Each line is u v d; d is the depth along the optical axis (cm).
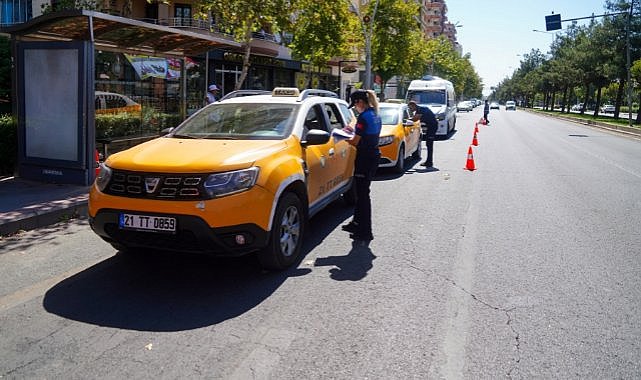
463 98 13225
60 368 342
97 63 1162
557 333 399
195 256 574
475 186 1068
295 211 547
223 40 1180
